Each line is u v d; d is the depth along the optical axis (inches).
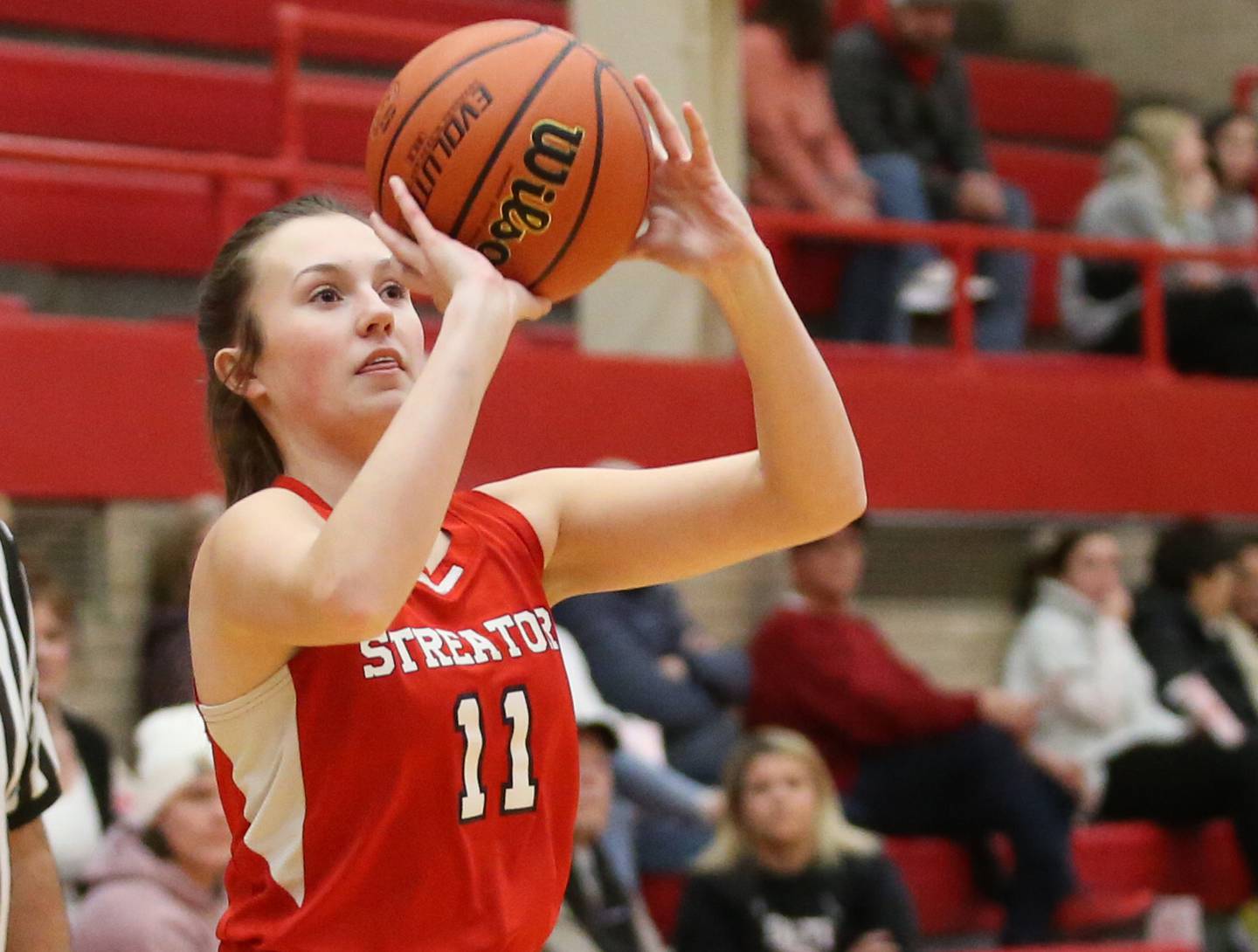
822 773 493.4
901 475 727.1
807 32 786.2
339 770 206.4
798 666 559.8
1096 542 655.8
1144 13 1259.2
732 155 730.2
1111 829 642.8
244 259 220.7
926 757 566.3
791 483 229.1
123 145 832.3
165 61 896.9
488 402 649.0
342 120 885.8
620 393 670.5
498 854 211.8
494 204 212.2
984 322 853.8
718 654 561.6
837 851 489.7
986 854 587.8
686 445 679.1
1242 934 663.8
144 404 598.5
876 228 743.7
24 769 247.1
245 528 206.2
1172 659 685.9
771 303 226.8
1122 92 1267.2
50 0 901.2
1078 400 765.9
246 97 860.0
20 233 763.4
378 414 215.6
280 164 637.9
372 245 220.2
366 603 189.3
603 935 454.3
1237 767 643.5
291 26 677.9
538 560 227.6
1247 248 948.0
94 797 452.8
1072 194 1136.8
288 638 197.9
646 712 527.8
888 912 488.7
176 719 403.2
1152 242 864.9
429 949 207.2
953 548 780.6
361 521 190.4
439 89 215.0
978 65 1182.3
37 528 607.2
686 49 716.7
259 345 218.5
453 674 209.9
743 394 690.2
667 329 719.7
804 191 776.3
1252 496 800.9
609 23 716.0
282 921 210.5
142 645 497.0
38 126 815.7
